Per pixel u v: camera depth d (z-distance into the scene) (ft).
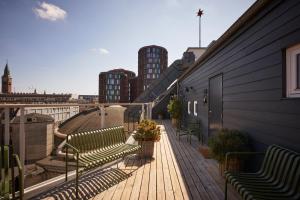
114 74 222.28
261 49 12.39
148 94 102.47
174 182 13.32
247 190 7.93
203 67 27.53
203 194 11.62
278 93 10.66
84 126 58.70
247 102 14.17
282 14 10.35
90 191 11.77
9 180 8.41
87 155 13.25
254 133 13.16
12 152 8.82
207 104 25.23
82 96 282.97
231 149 13.14
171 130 38.55
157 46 228.02
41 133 50.90
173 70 102.63
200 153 20.99
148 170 15.60
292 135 9.50
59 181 12.19
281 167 8.55
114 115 68.74
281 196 7.50
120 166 16.46
